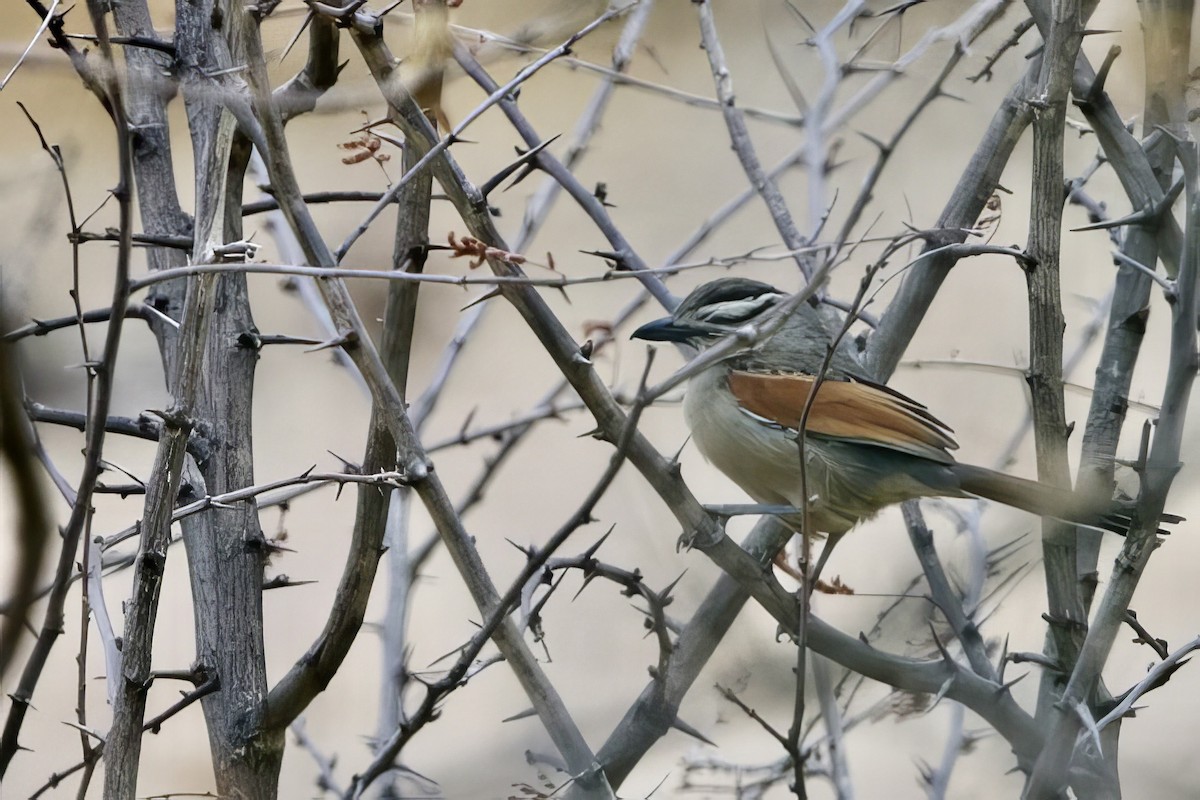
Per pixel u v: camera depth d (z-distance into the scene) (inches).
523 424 433.7
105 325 562.3
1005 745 392.8
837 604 442.6
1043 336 310.5
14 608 233.3
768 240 569.0
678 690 313.6
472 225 283.1
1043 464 315.6
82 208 378.0
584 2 295.7
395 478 262.1
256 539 311.4
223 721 298.5
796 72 459.8
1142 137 341.7
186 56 305.9
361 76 298.5
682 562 371.9
